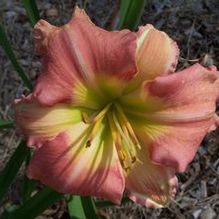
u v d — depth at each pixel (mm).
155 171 363
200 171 594
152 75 344
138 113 359
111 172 351
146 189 364
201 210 573
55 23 677
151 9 689
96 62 328
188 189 584
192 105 340
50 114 334
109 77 338
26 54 656
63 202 570
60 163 336
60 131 340
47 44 319
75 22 318
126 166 354
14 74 637
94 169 346
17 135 598
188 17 688
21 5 692
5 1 692
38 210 411
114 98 358
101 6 689
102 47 323
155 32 343
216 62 657
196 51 664
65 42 317
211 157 602
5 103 619
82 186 341
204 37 675
